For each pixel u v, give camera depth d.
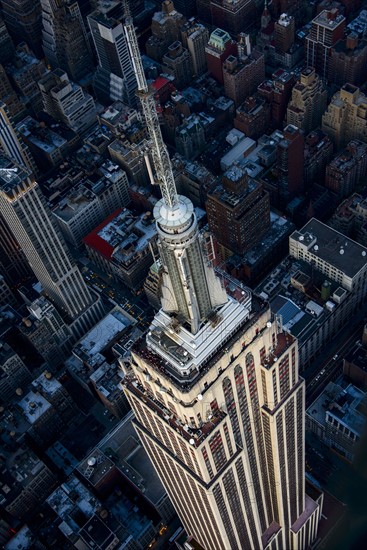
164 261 198.25
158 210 187.38
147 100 167.38
